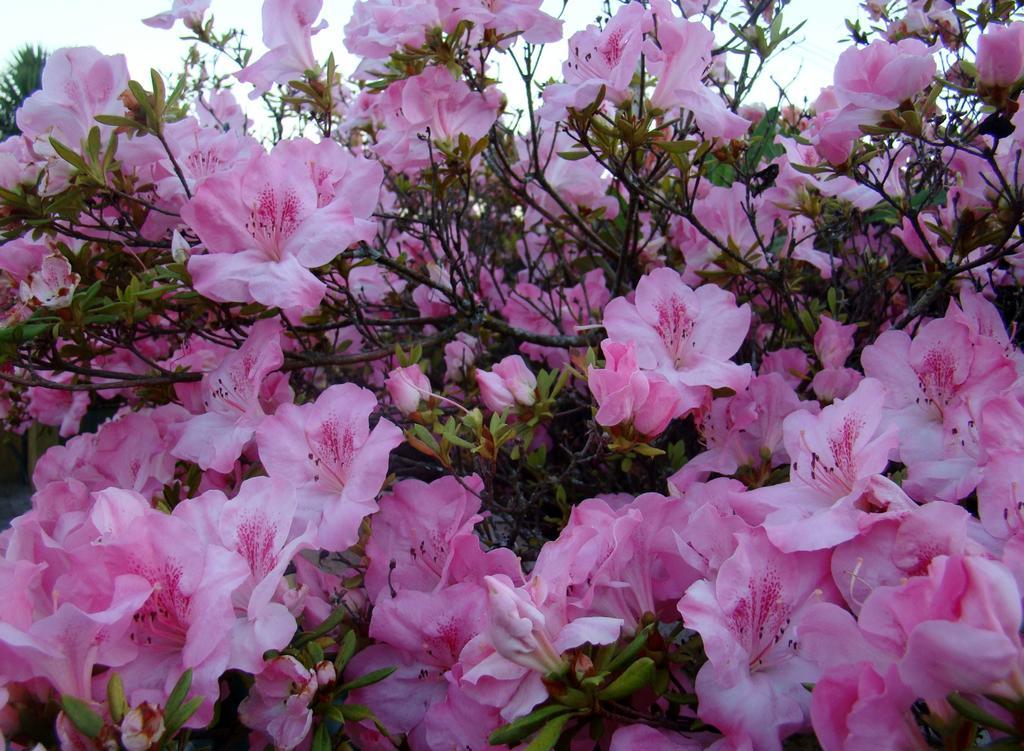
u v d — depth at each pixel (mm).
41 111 407
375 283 598
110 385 429
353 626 352
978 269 477
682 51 397
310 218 380
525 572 428
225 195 368
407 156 485
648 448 337
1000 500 252
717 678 250
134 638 274
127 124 399
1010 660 181
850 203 474
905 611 201
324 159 418
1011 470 251
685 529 299
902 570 246
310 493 354
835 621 237
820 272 575
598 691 254
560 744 270
